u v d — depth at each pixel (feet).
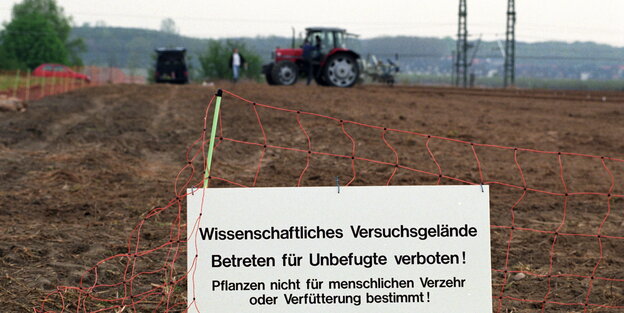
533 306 16.84
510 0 212.84
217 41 292.40
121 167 34.42
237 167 35.37
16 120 51.52
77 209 25.58
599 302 17.08
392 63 132.05
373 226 13.25
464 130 48.93
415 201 13.29
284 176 33.04
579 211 27.04
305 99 67.56
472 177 33.60
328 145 41.81
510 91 124.47
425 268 13.37
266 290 13.17
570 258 20.70
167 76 150.41
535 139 46.06
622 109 67.97
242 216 13.08
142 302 16.51
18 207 25.71
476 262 13.41
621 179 34.06
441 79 324.60
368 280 13.32
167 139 43.88
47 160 35.60
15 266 18.45
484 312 13.46
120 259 19.42
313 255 13.21
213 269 13.09
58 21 341.41
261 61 291.58
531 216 26.05
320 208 13.17
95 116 55.06
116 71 208.54
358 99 70.49
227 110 58.39
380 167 35.42
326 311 13.29
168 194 28.48
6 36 315.37
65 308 15.88
